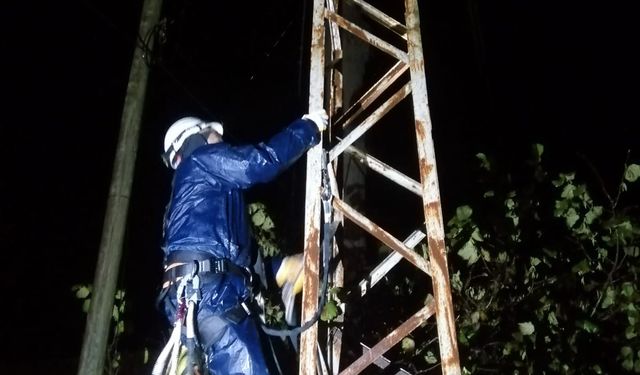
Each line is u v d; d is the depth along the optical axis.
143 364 5.72
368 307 5.02
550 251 5.30
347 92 5.00
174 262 3.77
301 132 3.89
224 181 3.89
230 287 3.75
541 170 5.39
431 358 5.04
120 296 5.11
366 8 4.36
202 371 3.65
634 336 4.92
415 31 4.21
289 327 4.39
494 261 5.34
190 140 4.12
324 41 4.25
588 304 5.23
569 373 5.00
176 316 3.69
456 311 5.21
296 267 4.45
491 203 5.40
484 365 5.13
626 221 5.21
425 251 4.88
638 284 5.18
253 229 5.53
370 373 4.68
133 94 4.58
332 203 4.05
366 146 5.07
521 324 5.00
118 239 4.37
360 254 4.72
